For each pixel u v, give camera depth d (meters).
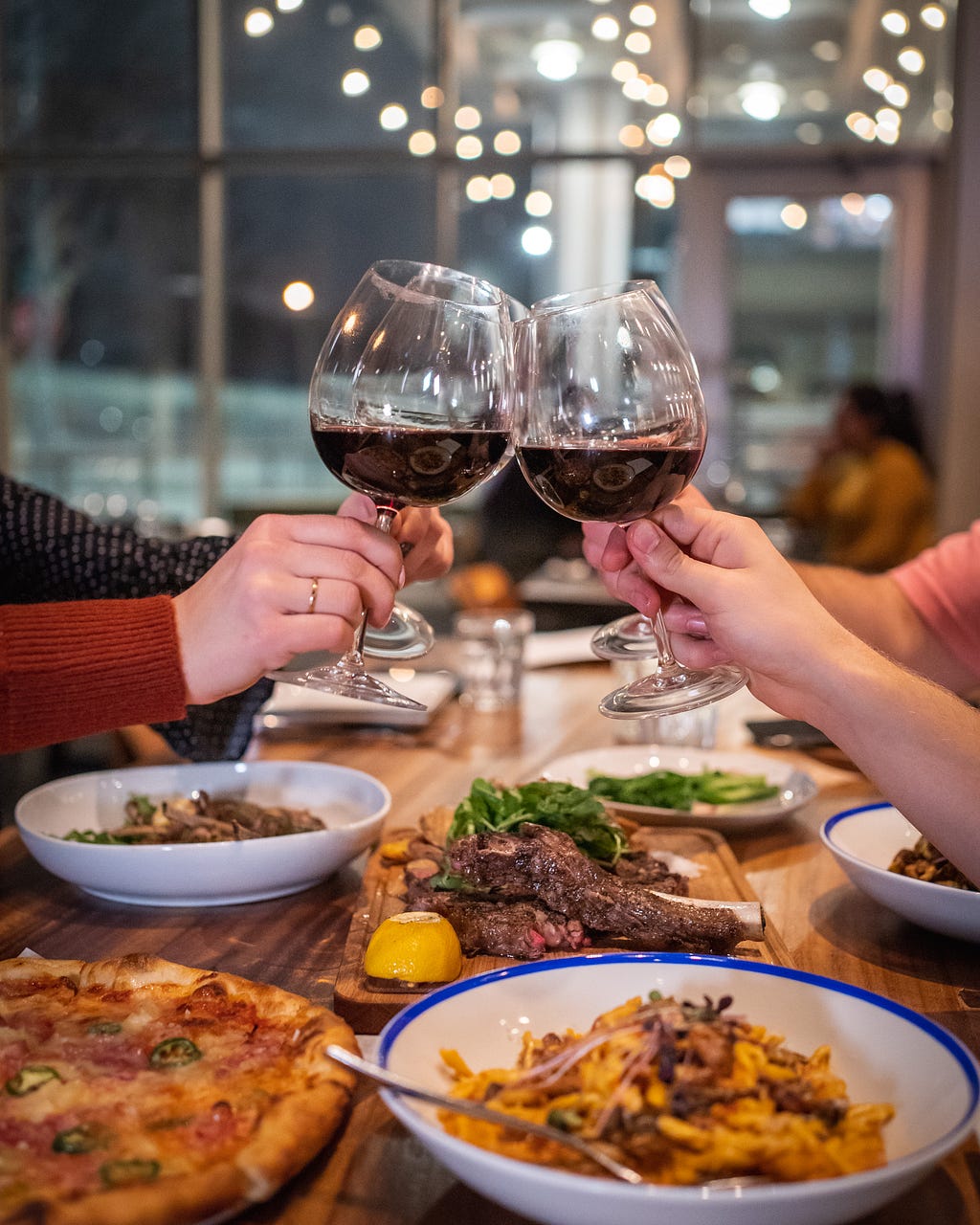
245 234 6.98
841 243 6.28
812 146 6.24
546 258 6.78
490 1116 0.66
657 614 1.07
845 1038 0.80
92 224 7.02
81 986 0.91
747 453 6.43
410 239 6.89
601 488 0.95
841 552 5.48
